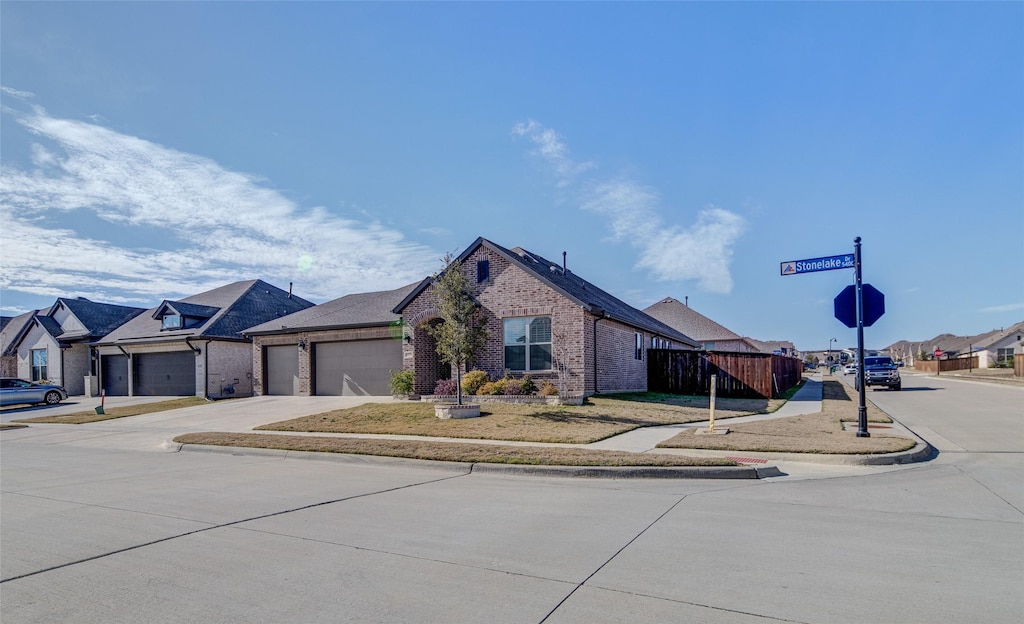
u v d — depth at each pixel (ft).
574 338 66.80
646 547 20.29
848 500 27.58
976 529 22.45
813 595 15.98
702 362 91.09
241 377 99.50
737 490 30.07
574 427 49.65
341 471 36.52
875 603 15.43
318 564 18.72
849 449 38.29
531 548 20.25
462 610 15.14
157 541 21.36
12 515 25.52
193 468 38.06
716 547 20.22
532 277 69.26
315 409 69.05
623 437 46.24
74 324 117.29
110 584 17.19
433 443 43.01
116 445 51.83
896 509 25.76
